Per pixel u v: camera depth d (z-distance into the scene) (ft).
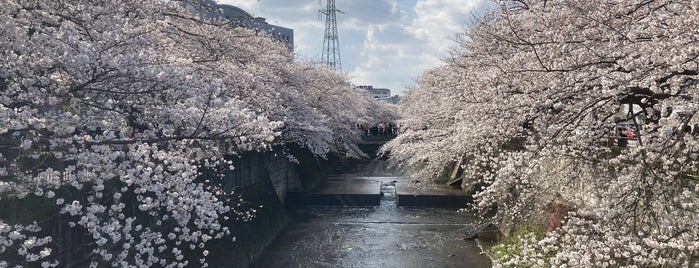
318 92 89.92
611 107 24.29
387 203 90.84
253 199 63.16
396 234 67.26
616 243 19.86
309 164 105.91
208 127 23.13
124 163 22.00
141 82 22.03
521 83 28.48
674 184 23.71
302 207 87.92
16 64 20.12
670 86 20.80
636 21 22.09
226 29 45.29
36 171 22.21
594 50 22.63
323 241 63.87
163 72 21.31
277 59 66.69
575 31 24.04
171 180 24.77
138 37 22.91
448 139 57.77
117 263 23.22
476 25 53.01
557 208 41.16
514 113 27.22
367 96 191.31
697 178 23.43
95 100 22.17
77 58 18.61
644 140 22.67
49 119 19.77
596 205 28.19
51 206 25.34
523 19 30.89
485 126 30.58
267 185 73.15
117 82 21.85
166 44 36.83
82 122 21.43
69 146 20.22
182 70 24.02
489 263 52.65
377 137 185.47
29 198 24.35
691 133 22.11
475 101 31.58
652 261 19.24
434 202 87.35
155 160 26.63
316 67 106.73
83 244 27.14
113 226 21.48
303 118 69.36
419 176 79.10
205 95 22.98
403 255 57.11
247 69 50.55
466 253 56.95
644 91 21.93
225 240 48.01
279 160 85.25
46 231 24.85
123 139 21.80
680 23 18.26
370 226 72.54
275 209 71.15
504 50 34.73
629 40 21.11
